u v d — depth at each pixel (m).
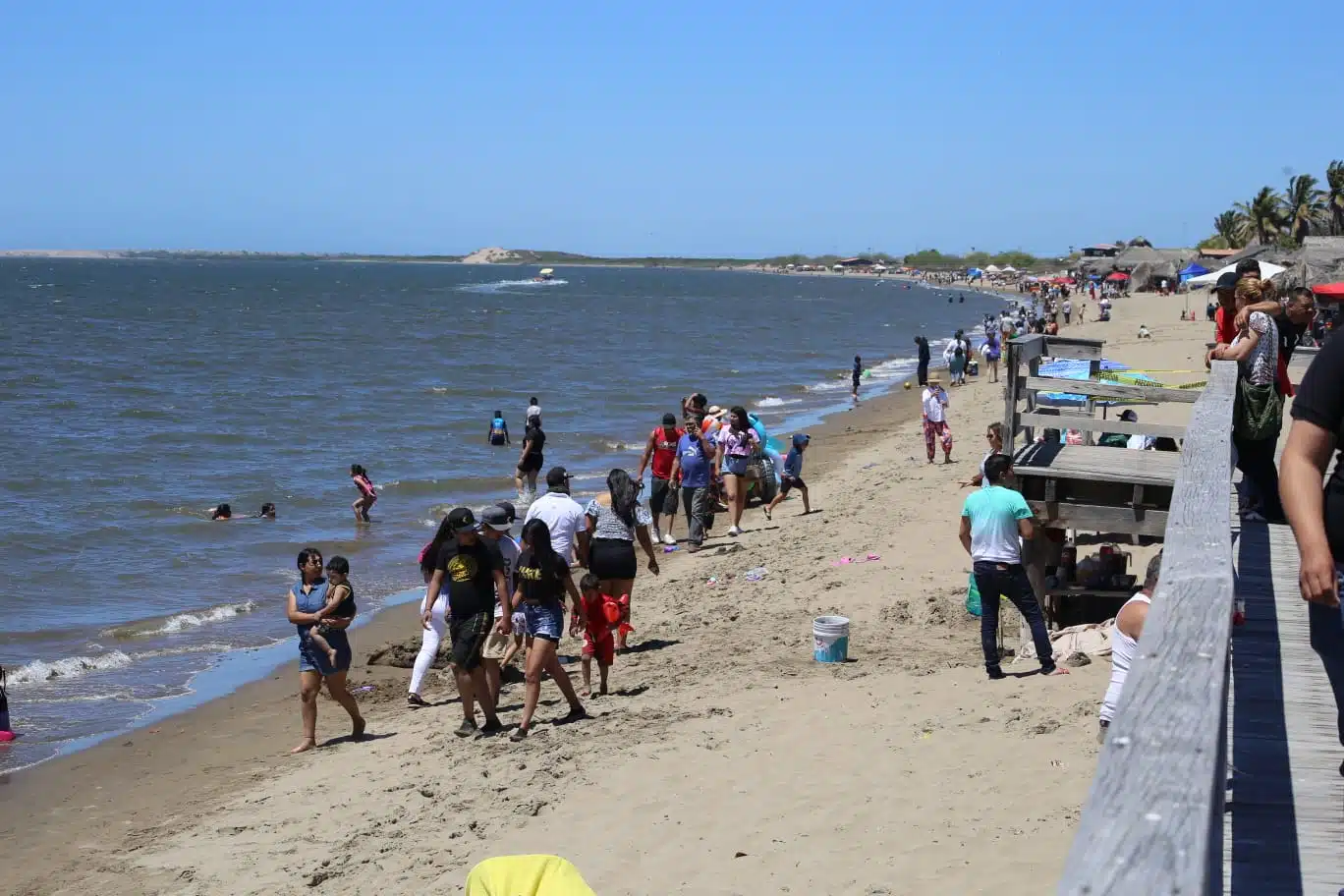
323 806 9.14
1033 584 11.22
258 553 19.94
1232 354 7.32
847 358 65.38
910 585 14.06
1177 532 3.43
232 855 8.30
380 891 7.09
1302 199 97.94
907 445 28.86
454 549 10.27
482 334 81.69
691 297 168.75
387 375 52.50
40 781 10.52
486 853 7.40
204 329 82.38
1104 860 1.66
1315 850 3.42
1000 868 6.14
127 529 21.55
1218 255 99.44
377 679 13.34
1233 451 7.50
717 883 6.51
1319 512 3.20
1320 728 4.26
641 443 32.56
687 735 9.11
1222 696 2.12
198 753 11.18
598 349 69.94
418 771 9.57
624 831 7.40
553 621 9.99
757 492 21.50
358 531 21.73
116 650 14.66
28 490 25.27
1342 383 3.25
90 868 8.48
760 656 11.58
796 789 7.66
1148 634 2.46
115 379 48.88
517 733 9.89
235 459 29.91
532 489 23.12
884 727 8.60
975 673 9.92
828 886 6.26
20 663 14.16
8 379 47.47
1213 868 1.80
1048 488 10.43
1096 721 7.99
